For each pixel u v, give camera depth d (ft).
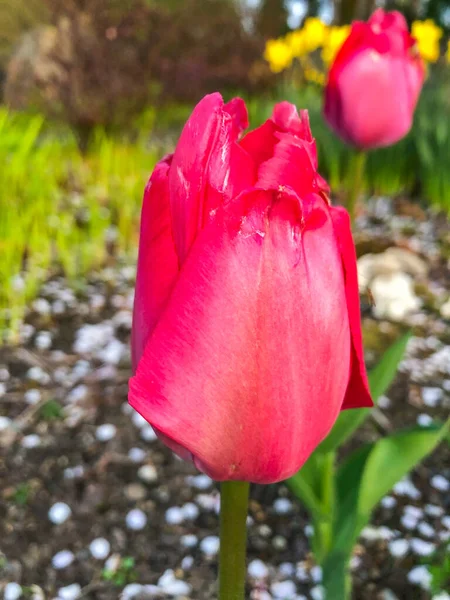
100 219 1.87
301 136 0.30
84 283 1.69
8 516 0.92
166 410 0.27
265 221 0.26
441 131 2.53
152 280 0.29
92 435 1.09
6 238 1.63
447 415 1.17
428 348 1.43
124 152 2.69
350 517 0.64
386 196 2.68
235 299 0.26
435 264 1.94
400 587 0.81
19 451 1.05
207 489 0.99
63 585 0.82
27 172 1.98
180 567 0.85
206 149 0.26
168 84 4.00
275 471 0.30
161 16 3.61
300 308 0.27
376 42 0.76
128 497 0.97
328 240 0.28
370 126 0.79
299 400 0.28
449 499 0.98
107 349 1.35
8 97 3.62
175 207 0.27
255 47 4.69
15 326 1.40
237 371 0.27
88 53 3.05
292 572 0.84
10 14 4.21
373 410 1.14
